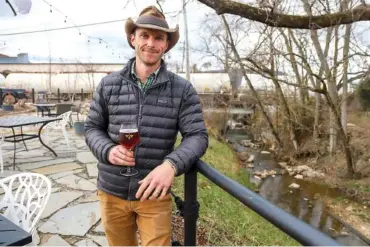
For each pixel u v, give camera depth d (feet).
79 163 17.65
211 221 13.78
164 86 5.32
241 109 58.29
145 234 5.64
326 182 34.42
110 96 5.52
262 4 14.19
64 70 93.04
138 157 5.32
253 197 2.91
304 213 26.81
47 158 18.66
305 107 43.57
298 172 38.32
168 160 4.70
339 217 26.07
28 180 8.23
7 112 46.14
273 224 2.48
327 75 31.30
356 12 14.67
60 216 10.71
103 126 5.85
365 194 30.14
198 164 4.61
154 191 4.60
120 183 5.43
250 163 42.75
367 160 35.42
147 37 5.17
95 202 12.02
